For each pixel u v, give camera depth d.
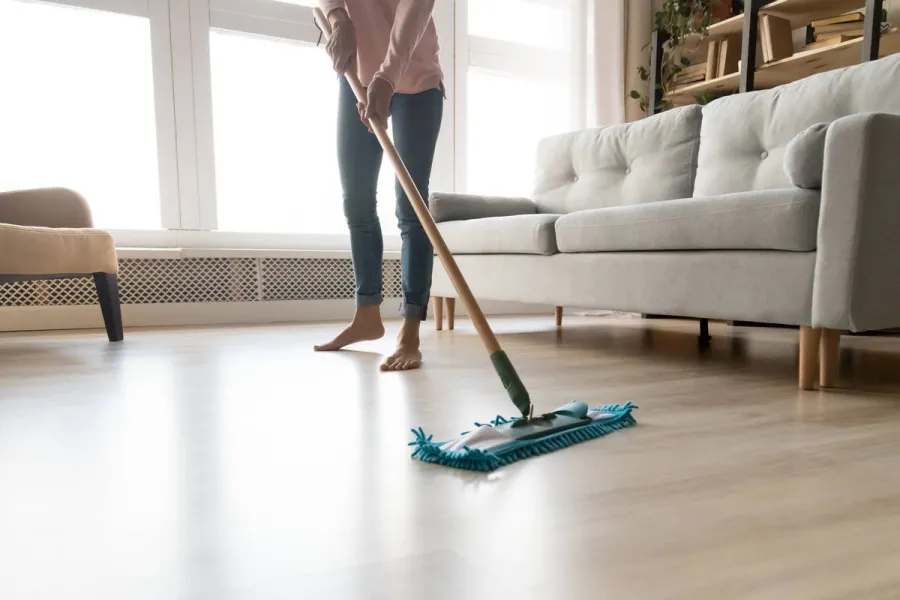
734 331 2.80
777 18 3.33
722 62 3.56
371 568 0.59
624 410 1.12
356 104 1.81
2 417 1.17
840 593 0.54
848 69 2.02
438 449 0.90
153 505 0.74
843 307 1.34
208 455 0.94
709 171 2.35
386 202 3.48
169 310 2.92
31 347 2.16
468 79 3.75
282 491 0.79
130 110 2.95
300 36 3.23
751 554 0.62
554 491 0.79
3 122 2.77
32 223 2.37
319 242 3.31
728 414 1.20
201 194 3.06
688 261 1.70
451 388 1.43
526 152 3.95
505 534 0.66
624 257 1.90
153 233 2.97
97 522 0.69
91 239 2.23
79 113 2.87
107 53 2.89
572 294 2.10
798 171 1.41
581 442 1.01
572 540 0.65
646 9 3.98
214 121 3.10
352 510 0.73
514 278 2.37
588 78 3.84
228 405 1.26
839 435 1.05
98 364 1.78
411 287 1.76
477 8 3.77
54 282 2.76
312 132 3.33
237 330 2.70
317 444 0.99
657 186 2.52
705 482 0.82
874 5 2.73
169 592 0.54
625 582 0.56
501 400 1.31
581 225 2.01
